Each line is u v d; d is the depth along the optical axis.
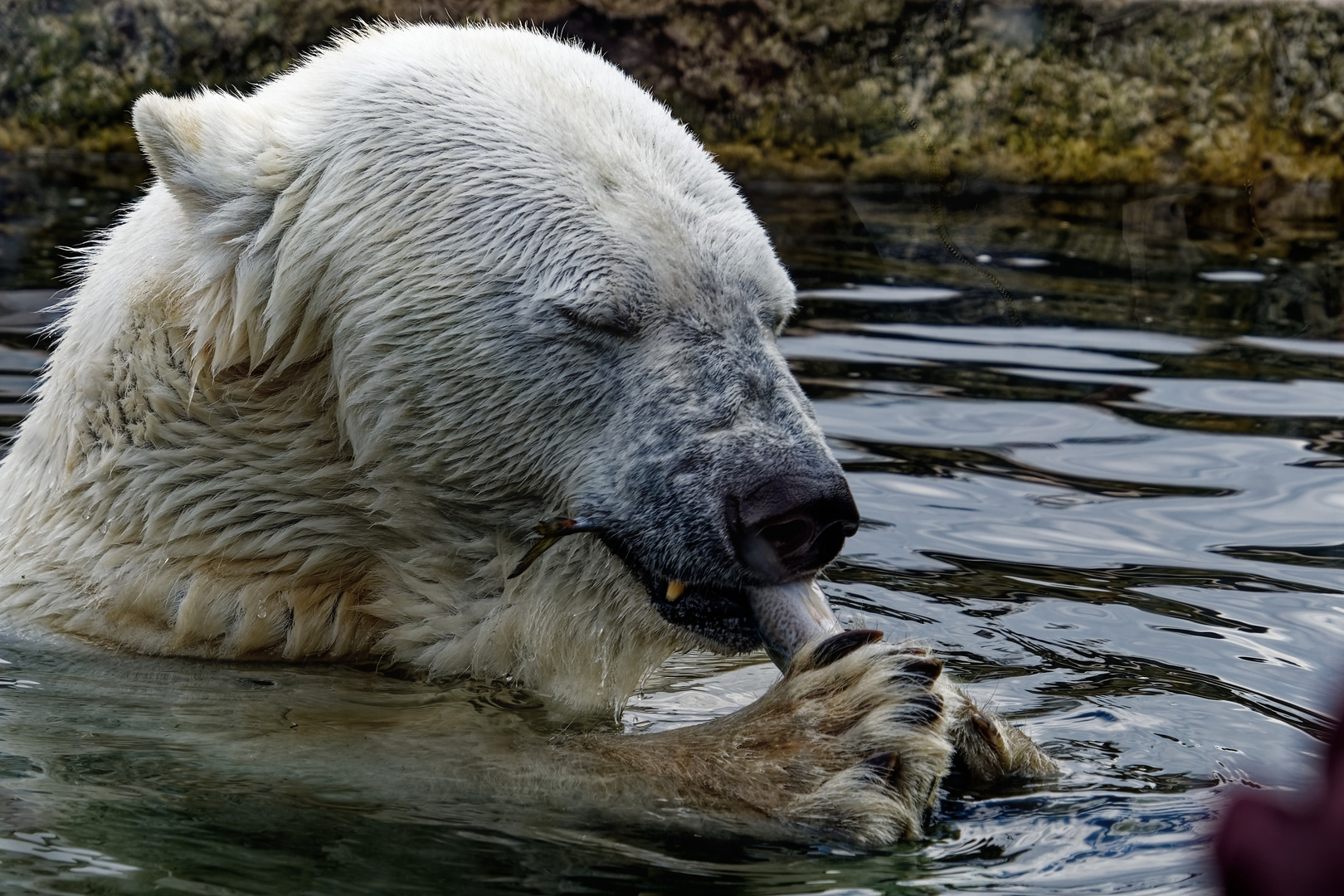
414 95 7.48
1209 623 8.05
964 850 5.30
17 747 5.99
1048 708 6.84
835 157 21.36
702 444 6.71
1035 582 8.71
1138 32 20.53
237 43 21.61
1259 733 6.52
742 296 7.10
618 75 7.95
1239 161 20.69
